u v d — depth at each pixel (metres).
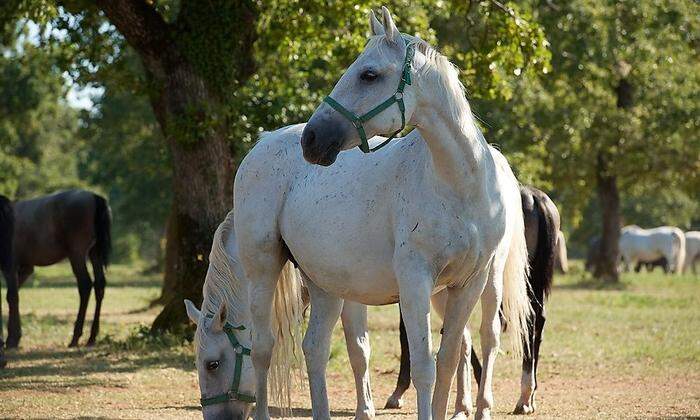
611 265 37.12
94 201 16.06
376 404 10.05
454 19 24.09
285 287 7.76
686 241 50.03
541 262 9.50
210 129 14.78
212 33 14.99
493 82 15.51
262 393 7.40
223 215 15.16
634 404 9.77
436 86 6.15
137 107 36.53
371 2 15.23
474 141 6.27
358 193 6.68
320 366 7.43
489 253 6.49
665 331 17.62
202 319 7.40
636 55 25.34
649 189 40.53
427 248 6.23
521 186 9.70
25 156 60.53
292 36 16.06
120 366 12.78
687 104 30.52
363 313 7.77
